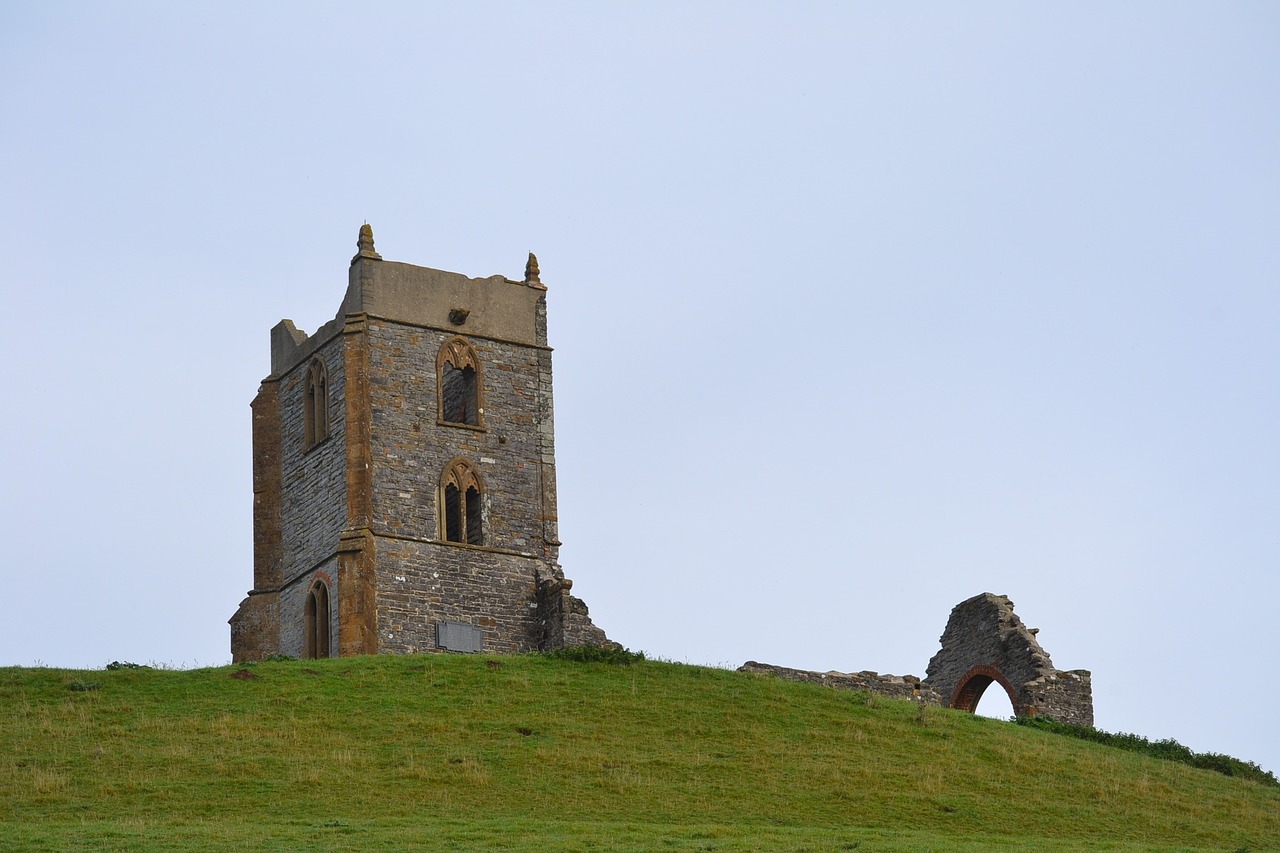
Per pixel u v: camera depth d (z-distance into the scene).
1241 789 89.44
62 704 83.19
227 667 89.25
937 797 80.19
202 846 65.56
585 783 77.75
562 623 101.56
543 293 109.06
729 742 84.38
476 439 104.88
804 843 69.19
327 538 102.62
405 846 66.38
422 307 105.06
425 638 100.62
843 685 100.31
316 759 78.12
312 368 105.81
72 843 65.81
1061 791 83.50
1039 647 104.44
